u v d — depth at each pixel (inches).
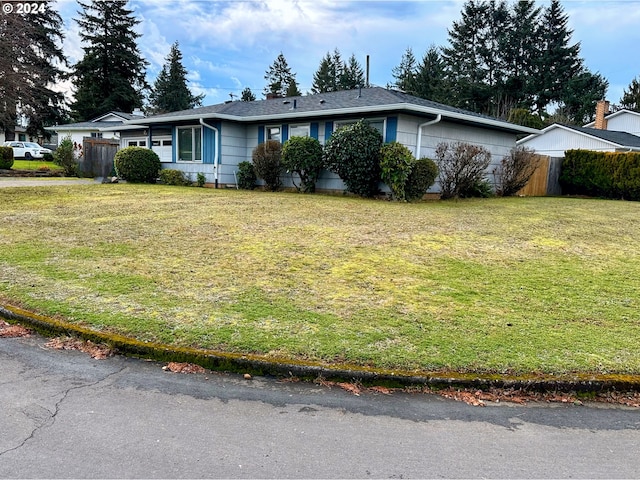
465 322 159.2
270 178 577.0
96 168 836.6
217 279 199.6
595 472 90.1
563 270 232.1
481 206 470.9
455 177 526.0
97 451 90.9
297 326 150.6
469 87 1721.2
